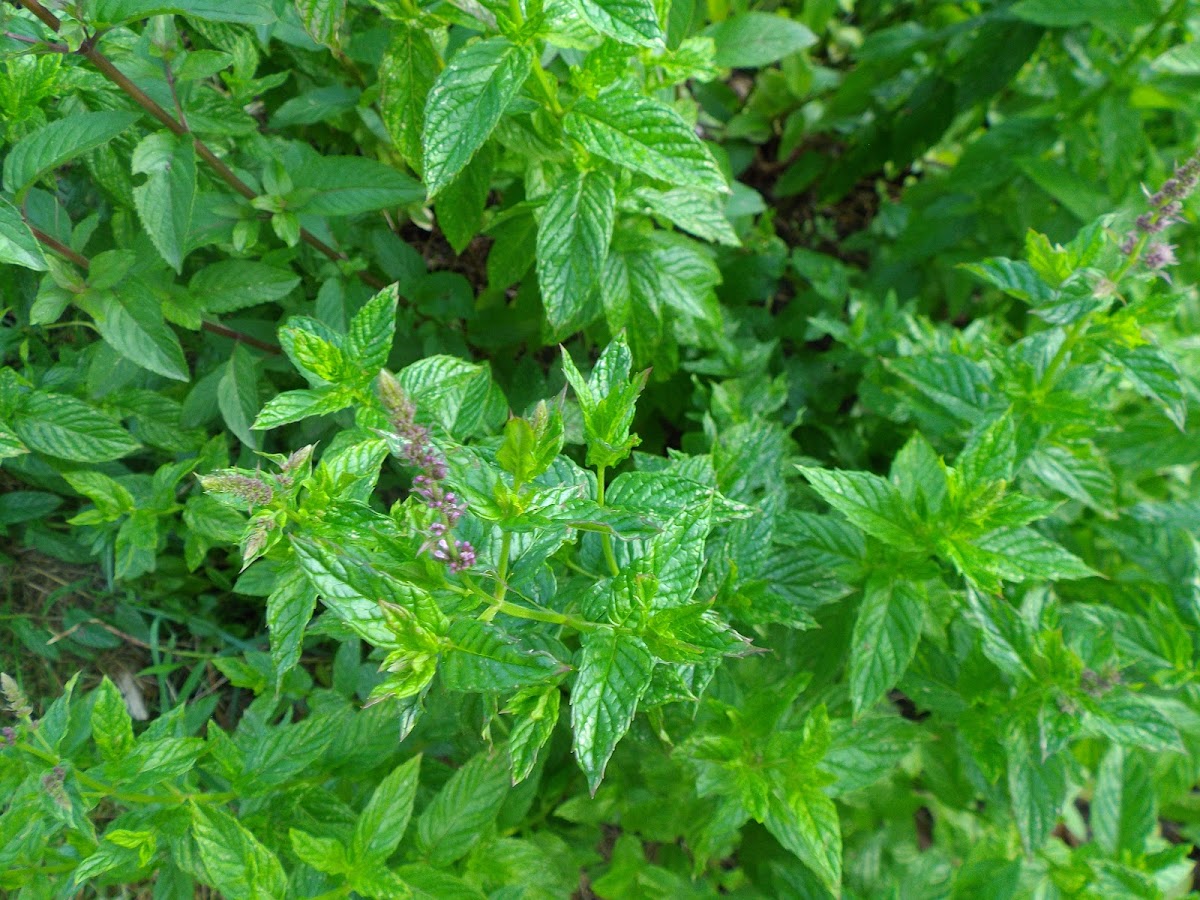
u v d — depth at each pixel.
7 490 0.41
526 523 0.21
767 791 0.31
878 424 0.53
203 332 0.41
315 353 0.26
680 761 0.33
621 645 0.23
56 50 0.29
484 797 0.31
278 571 0.28
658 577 0.24
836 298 0.56
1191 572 0.43
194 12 0.28
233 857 0.26
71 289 0.32
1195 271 0.55
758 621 0.31
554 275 0.33
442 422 0.28
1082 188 0.53
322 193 0.35
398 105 0.34
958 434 0.41
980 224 0.62
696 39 0.37
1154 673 0.38
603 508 0.21
